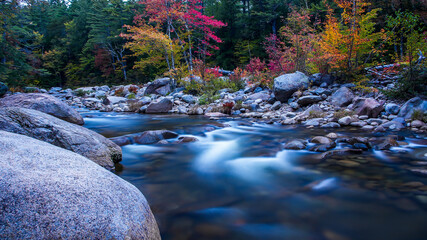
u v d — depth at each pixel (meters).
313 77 8.99
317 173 3.02
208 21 13.89
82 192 1.27
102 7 36.62
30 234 1.01
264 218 2.07
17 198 1.10
